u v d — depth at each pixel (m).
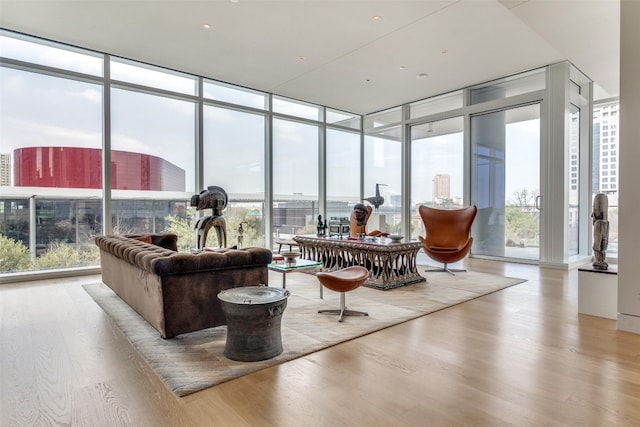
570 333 3.00
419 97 7.94
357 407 1.93
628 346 2.72
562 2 3.90
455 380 2.21
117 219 5.89
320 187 8.80
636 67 2.96
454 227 5.72
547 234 6.20
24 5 4.26
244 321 2.49
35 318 3.44
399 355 2.59
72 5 4.27
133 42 5.23
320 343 2.79
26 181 5.21
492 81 6.88
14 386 2.16
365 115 9.56
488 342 2.82
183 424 1.78
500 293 4.39
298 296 4.26
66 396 2.04
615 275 3.33
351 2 4.19
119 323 3.27
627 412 1.86
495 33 4.95
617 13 4.10
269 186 7.75
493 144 7.06
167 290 2.78
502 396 2.03
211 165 6.93
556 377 2.24
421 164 8.33
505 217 6.90
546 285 4.80
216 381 2.20
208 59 5.84
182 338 2.91
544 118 6.24
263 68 6.22
